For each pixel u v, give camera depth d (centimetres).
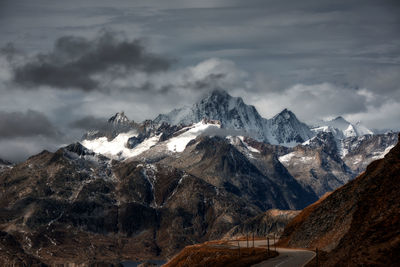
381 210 14425
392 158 16400
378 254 12781
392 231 13338
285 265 18762
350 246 14525
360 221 15750
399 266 12131
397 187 14975
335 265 14488
